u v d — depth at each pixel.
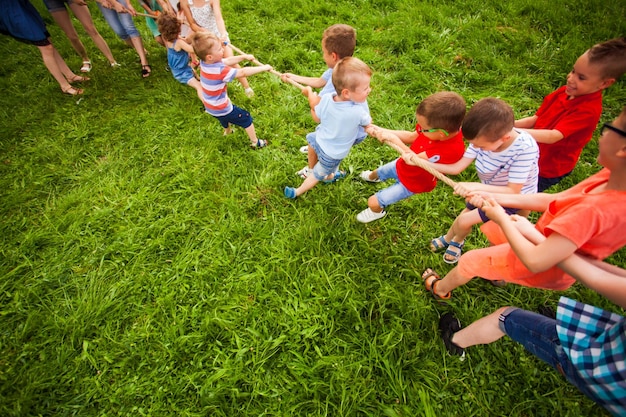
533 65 4.40
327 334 2.51
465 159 2.37
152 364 2.41
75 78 4.49
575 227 1.36
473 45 4.64
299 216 3.16
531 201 1.91
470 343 2.25
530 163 2.08
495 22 4.96
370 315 2.59
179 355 2.42
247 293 2.72
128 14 4.24
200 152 3.68
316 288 2.74
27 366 2.41
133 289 2.75
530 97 4.17
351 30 2.82
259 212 3.25
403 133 2.76
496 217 1.74
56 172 3.54
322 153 2.72
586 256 1.50
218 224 3.12
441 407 2.21
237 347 2.46
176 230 3.08
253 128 3.61
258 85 4.38
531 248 1.51
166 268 2.88
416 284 2.77
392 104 4.10
